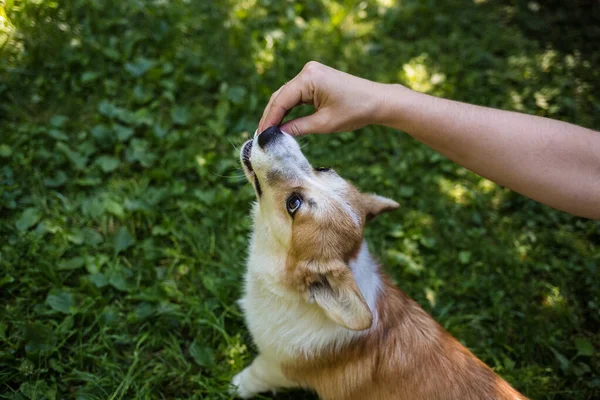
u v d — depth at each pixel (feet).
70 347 2.45
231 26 3.93
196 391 2.48
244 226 3.06
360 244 2.21
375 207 2.36
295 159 2.16
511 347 2.88
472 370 2.10
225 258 2.91
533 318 2.95
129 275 2.73
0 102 3.13
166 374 2.50
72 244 2.75
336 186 2.19
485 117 2.08
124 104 3.36
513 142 2.04
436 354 2.13
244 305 2.45
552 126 2.06
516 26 4.83
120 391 2.38
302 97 2.14
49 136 3.07
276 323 2.25
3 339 2.36
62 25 3.45
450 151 2.16
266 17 4.14
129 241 2.81
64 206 2.89
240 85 3.66
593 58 4.63
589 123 4.03
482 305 3.03
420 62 4.22
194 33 3.83
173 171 3.14
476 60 4.36
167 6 3.85
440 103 2.12
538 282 3.16
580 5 5.12
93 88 3.36
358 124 2.17
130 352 2.54
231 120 3.45
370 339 2.16
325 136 3.59
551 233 3.40
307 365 2.25
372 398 2.15
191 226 2.95
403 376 2.11
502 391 2.07
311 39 4.09
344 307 1.90
